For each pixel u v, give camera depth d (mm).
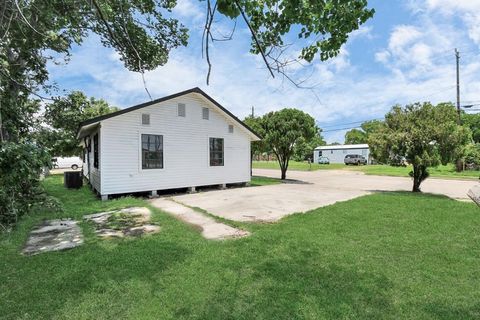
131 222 6090
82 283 3133
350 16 2611
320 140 50531
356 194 10516
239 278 3254
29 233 5246
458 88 21891
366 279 3229
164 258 3854
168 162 10703
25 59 5309
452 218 6078
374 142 11453
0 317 2525
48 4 3939
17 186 3197
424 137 10289
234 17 2074
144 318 2498
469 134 10438
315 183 15492
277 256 3920
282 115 16359
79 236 5059
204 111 11844
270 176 20609
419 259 3811
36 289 3010
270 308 2654
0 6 3320
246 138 13656
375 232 5062
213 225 5777
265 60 2471
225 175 12711
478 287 3059
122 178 9562
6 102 4523
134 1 4977
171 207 7859
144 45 5742
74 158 29531
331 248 4230
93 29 4637
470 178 18281
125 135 9633
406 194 10383
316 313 2572
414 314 2561
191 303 2746
